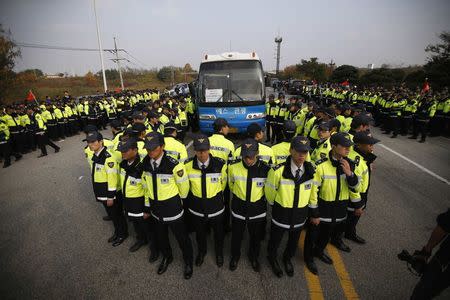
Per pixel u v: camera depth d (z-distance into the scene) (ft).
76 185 21.15
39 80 154.30
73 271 11.63
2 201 18.67
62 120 37.91
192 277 10.96
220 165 10.44
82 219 16.01
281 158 13.03
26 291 10.61
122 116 18.94
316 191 9.82
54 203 18.13
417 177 20.42
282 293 10.00
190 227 13.80
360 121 14.33
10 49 70.54
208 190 10.30
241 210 10.27
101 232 14.61
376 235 13.32
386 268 11.10
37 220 15.99
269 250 10.96
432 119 33.68
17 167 26.23
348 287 10.19
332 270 11.07
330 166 10.15
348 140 9.52
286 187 9.43
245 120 27.55
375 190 18.29
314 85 85.46
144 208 10.91
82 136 40.45
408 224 14.21
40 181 22.20
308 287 10.25
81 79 172.35
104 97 49.88
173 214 10.30
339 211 10.52
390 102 35.14
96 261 12.23
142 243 13.12
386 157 25.39
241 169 9.92
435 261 7.04
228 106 27.43
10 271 11.77
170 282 10.77
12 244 13.71
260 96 27.71
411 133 36.52
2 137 25.68
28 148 32.45
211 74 27.91
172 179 10.07
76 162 27.12
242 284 10.51
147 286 10.61
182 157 12.87
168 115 26.30
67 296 10.30
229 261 11.88
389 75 89.71
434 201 16.62
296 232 10.06
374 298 9.70
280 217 9.84
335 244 12.44
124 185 11.37
